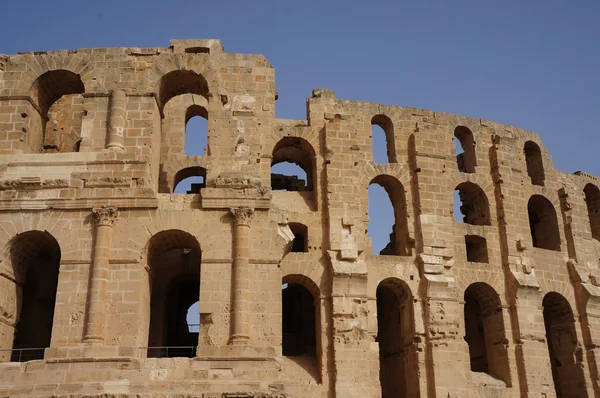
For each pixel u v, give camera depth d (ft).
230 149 129.59
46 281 147.02
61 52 137.59
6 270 120.16
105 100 131.95
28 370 108.06
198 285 180.96
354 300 154.10
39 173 124.26
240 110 161.68
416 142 175.32
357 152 168.55
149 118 130.93
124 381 107.24
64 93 145.28
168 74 135.74
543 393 162.71
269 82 172.86
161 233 122.11
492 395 159.22
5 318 120.06
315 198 166.40
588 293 180.96
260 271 119.85
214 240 120.98
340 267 155.63
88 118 130.11
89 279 116.37
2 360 117.91
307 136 170.91
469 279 168.96
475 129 187.73
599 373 174.91
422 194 170.71
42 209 121.08
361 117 177.37
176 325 173.37
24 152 131.44
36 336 143.95
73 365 108.47
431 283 161.48
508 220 178.29
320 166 168.25
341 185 164.66
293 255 158.51
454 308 161.48
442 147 177.58
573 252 188.55
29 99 134.72
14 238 119.96
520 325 167.02
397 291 167.84
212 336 114.73
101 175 124.06
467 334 188.96
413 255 166.30
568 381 179.01
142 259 119.24
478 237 176.35
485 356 181.78
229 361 111.14
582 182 201.87
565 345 182.09
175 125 176.35
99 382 106.42
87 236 119.55
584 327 180.14
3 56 136.87
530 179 191.31
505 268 174.50
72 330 113.09
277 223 128.57
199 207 123.54
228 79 167.12
